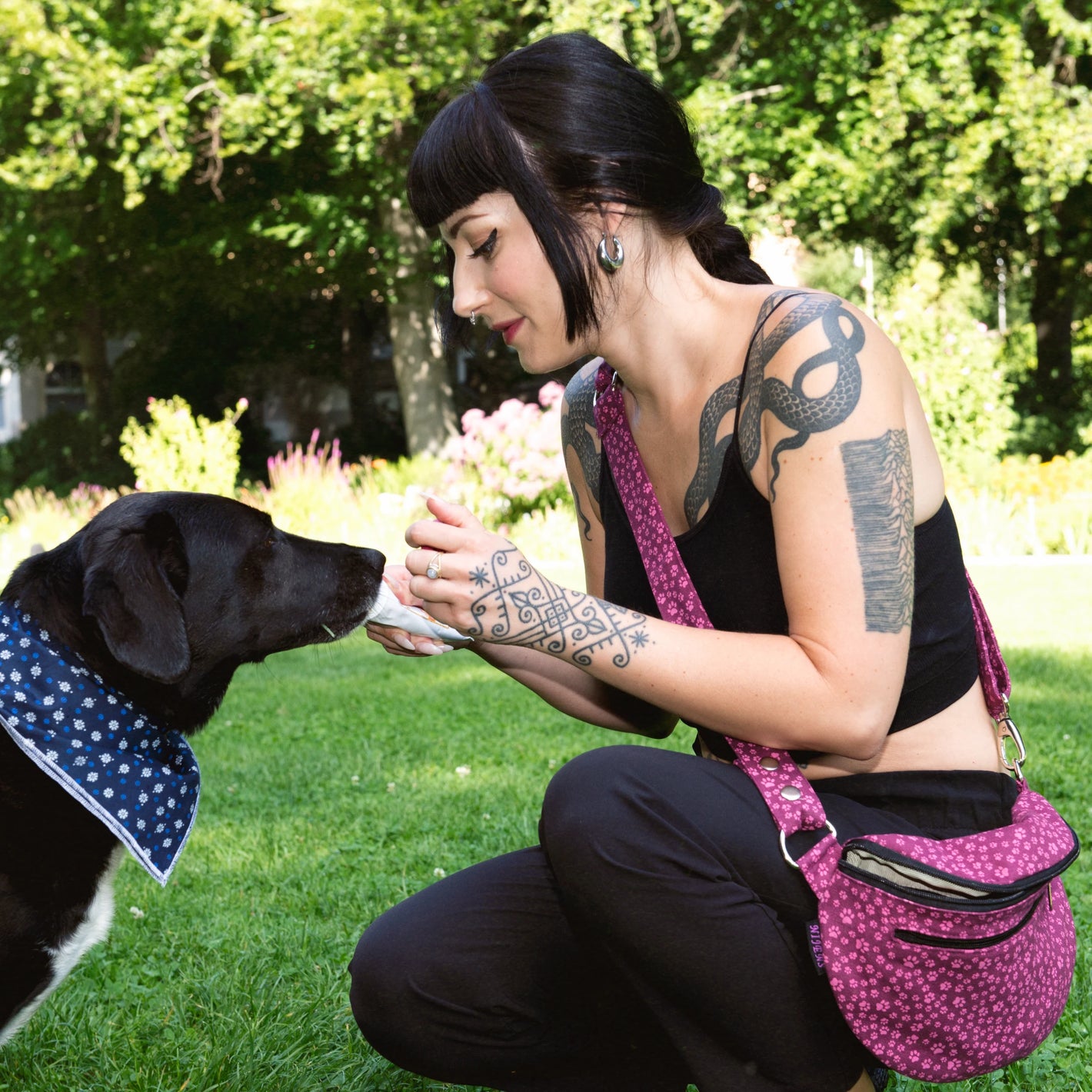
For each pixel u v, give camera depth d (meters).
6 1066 2.64
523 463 12.71
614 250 1.96
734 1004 1.85
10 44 15.34
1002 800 1.94
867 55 16.66
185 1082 2.49
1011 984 1.76
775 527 1.92
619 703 2.44
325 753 5.45
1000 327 28.33
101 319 23.34
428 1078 2.31
